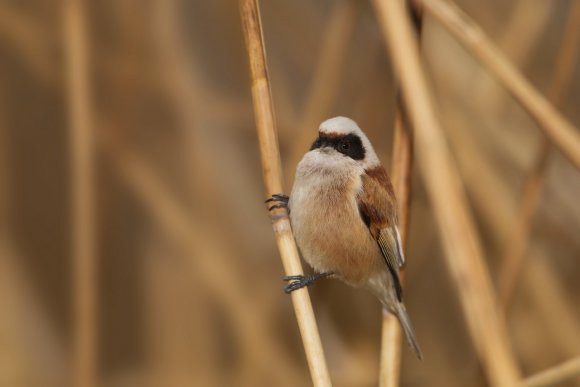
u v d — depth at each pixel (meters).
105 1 10.70
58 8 10.34
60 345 10.11
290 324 10.82
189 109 10.87
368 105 11.26
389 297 7.86
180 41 11.16
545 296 11.13
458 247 4.33
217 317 10.61
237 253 10.66
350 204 7.75
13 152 10.95
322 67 9.80
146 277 10.97
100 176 10.73
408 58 4.83
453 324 12.06
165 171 10.80
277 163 6.44
